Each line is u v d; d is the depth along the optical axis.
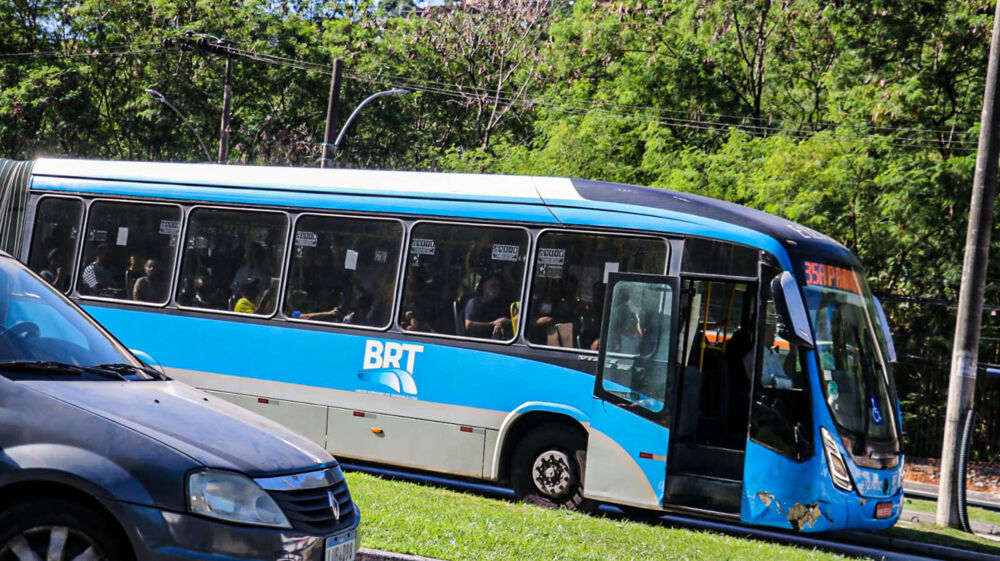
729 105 27.52
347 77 39.56
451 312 11.61
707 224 10.70
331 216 12.33
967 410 13.82
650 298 10.72
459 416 11.39
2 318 5.76
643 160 26.14
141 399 5.38
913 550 11.60
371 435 11.77
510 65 40.97
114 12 38.16
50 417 5.00
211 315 12.68
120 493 4.82
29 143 36.22
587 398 10.86
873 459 10.65
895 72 22.89
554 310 11.16
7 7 37.94
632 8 28.34
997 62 14.26
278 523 5.04
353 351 11.95
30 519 4.90
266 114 39.28
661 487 10.45
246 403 12.39
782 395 10.31
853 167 21.89
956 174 21.05
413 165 41.50
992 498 17.94
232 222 12.80
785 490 10.20
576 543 8.15
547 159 27.56
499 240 11.52
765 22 27.17
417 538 7.47
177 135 37.16
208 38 34.53
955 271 21.97
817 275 10.62
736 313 10.64
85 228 13.48
